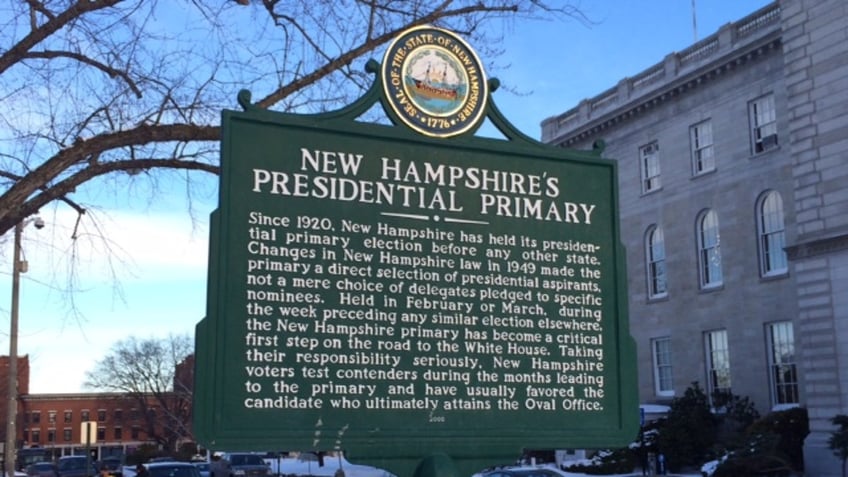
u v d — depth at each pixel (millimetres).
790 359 33000
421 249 6281
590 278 6754
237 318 5715
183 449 60938
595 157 6930
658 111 40531
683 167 38812
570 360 6555
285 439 5617
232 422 5547
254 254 5848
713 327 36531
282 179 6012
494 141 6641
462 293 6332
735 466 28219
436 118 6473
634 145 42062
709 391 36688
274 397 5676
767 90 34531
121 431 84812
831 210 28859
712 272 37281
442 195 6414
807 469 28312
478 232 6473
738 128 35906
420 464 5926
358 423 5848
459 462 6082
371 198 6215
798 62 30562
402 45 6473
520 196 6656
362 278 6086
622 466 32469
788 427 29703
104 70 10781
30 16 10523
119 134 10352
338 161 6176
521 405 6332
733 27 36094
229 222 5824
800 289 29750
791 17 30938
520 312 6477
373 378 5961
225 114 5949
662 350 39906
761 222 34844
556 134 47875
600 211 6898
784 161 33625
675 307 38781
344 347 5930
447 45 6609
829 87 29297
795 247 29984
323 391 5809
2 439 58875
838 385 27984
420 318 6180
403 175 6336
